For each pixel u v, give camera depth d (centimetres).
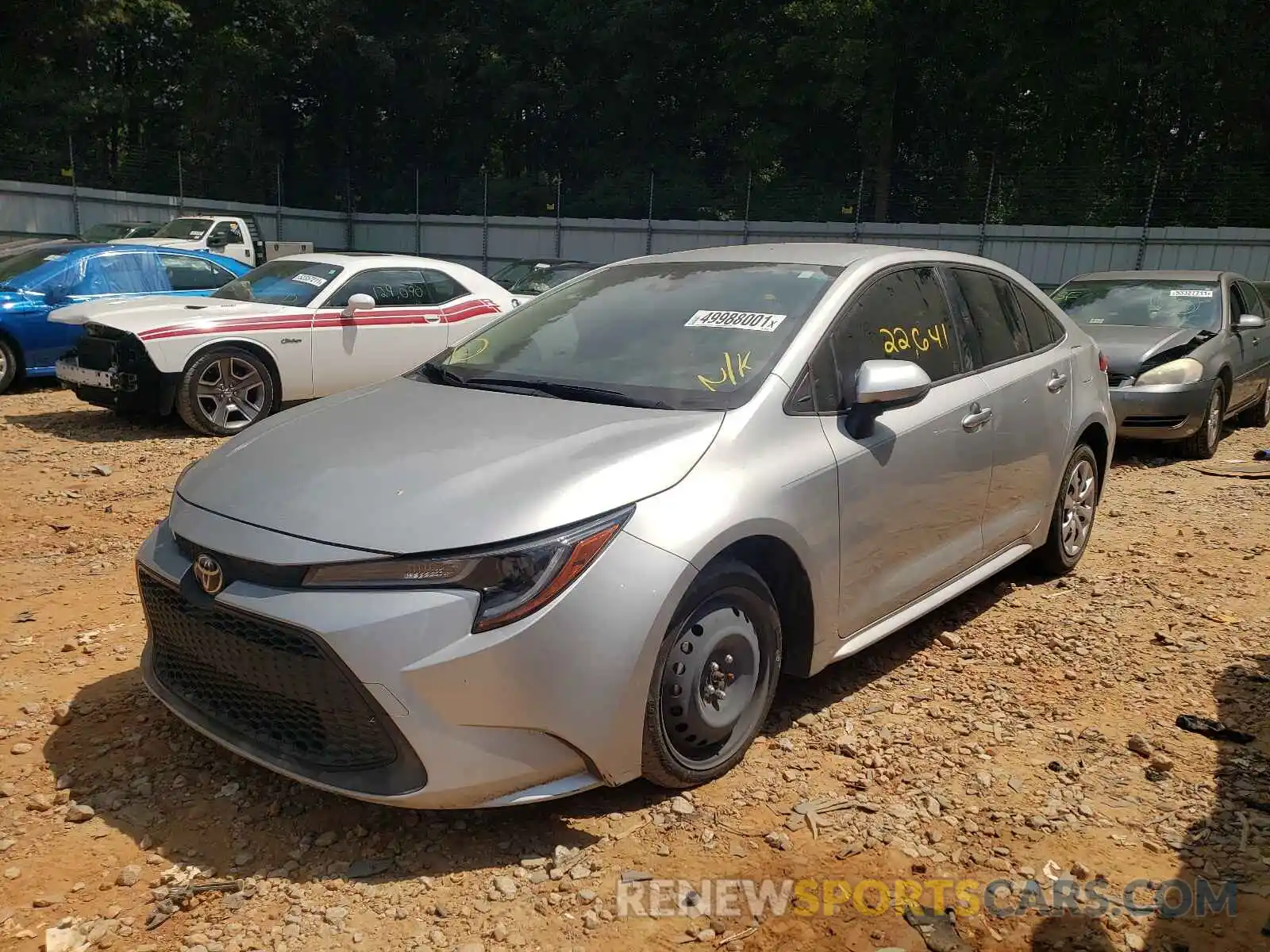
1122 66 2570
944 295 436
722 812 306
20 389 1075
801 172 3319
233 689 292
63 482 698
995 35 2695
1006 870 285
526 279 1602
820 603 345
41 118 3038
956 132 3127
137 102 3384
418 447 314
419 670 259
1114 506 716
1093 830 306
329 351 915
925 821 307
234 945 245
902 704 385
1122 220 2584
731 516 303
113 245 1160
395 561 267
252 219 2148
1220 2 2473
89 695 373
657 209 3231
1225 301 959
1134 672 421
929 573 406
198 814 298
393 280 976
